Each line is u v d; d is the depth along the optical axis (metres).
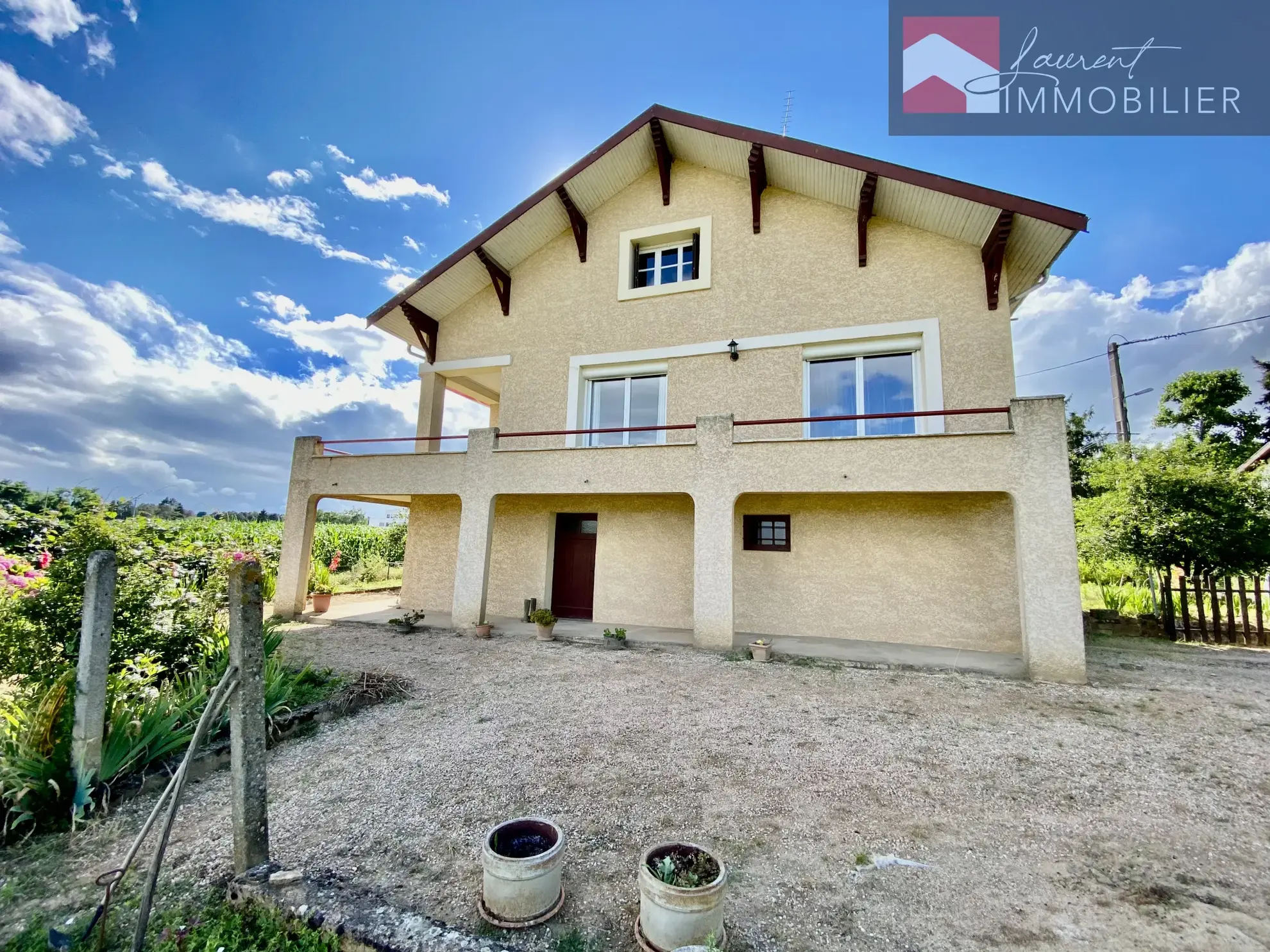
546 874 2.78
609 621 11.70
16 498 8.94
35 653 4.55
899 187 9.63
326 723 5.78
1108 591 13.65
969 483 8.01
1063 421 7.70
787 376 10.88
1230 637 10.03
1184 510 10.56
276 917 2.72
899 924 2.77
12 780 3.57
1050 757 4.93
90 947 2.58
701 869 2.76
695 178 12.30
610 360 12.25
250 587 3.12
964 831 3.69
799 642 9.83
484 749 5.07
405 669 7.98
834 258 10.88
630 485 9.93
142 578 5.45
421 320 13.77
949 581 9.59
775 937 2.66
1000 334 9.66
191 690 5.27
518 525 12.86
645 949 2.51
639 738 5.36
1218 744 5.25
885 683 7.31
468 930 2.70
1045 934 2.69
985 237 9.70
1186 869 3.26
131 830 3.67
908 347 10.24
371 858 3.34
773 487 9.04
